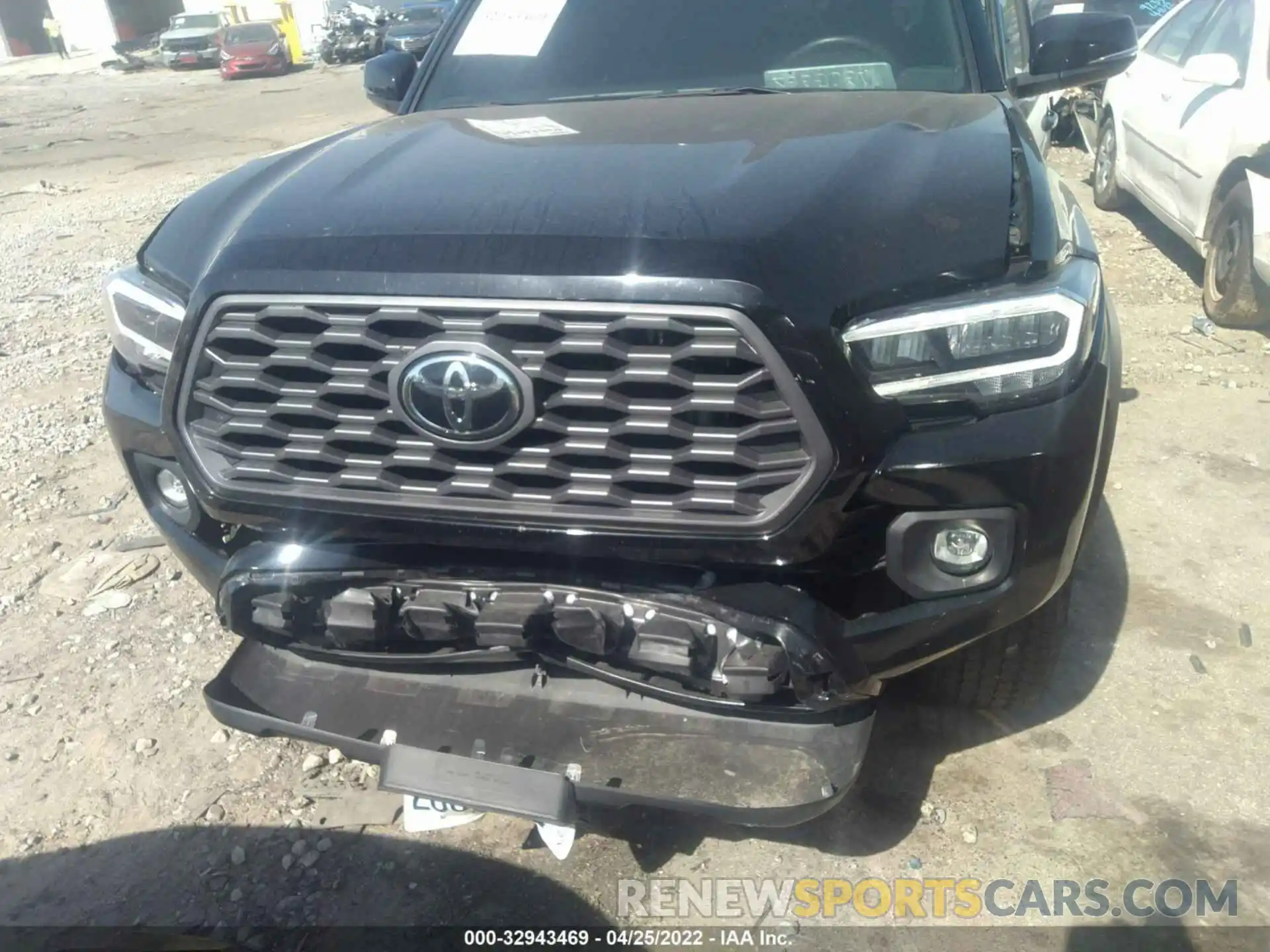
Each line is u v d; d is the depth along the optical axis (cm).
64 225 884
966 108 268
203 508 232
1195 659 292
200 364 208
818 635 193
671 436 185
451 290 186
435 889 237
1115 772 255
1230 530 351
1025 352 191
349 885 238
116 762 276
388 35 2619
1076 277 204
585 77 326
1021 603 203
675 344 181
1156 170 621
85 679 307
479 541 199
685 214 193
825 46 313
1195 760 258
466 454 196
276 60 2478
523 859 244
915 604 201
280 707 236
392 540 207
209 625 330
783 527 184
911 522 193
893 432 186
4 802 265
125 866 246
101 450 450
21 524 392
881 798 252
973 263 192
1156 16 934
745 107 275
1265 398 446
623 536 191
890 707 277
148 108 1939
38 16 3934
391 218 204
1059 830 241
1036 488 192
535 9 347
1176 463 395
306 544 218
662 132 251
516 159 234
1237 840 236
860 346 184
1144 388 459
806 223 192
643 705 222
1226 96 534
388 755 219
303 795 264
